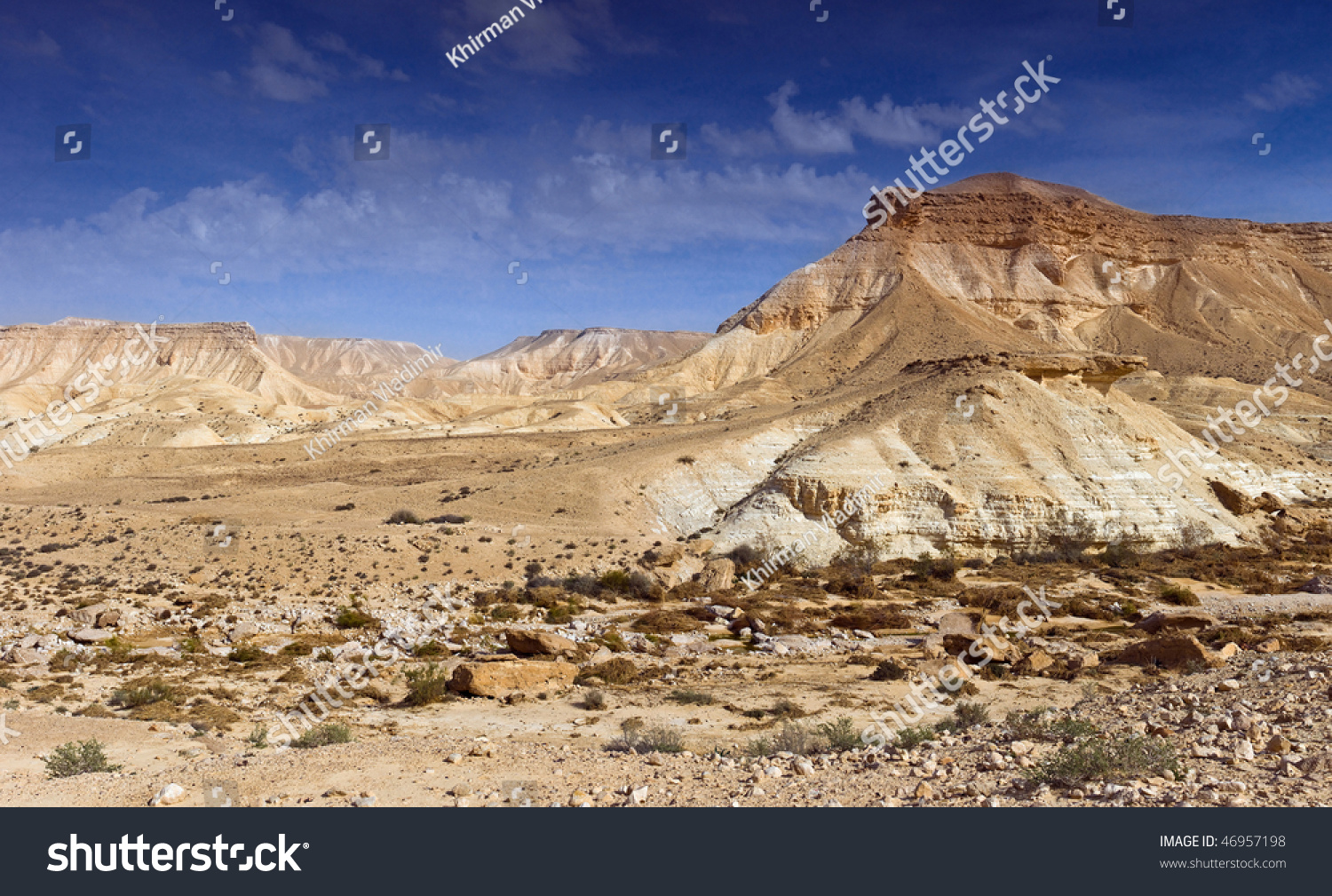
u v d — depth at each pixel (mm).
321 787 13148
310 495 76875
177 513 68250
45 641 35094
